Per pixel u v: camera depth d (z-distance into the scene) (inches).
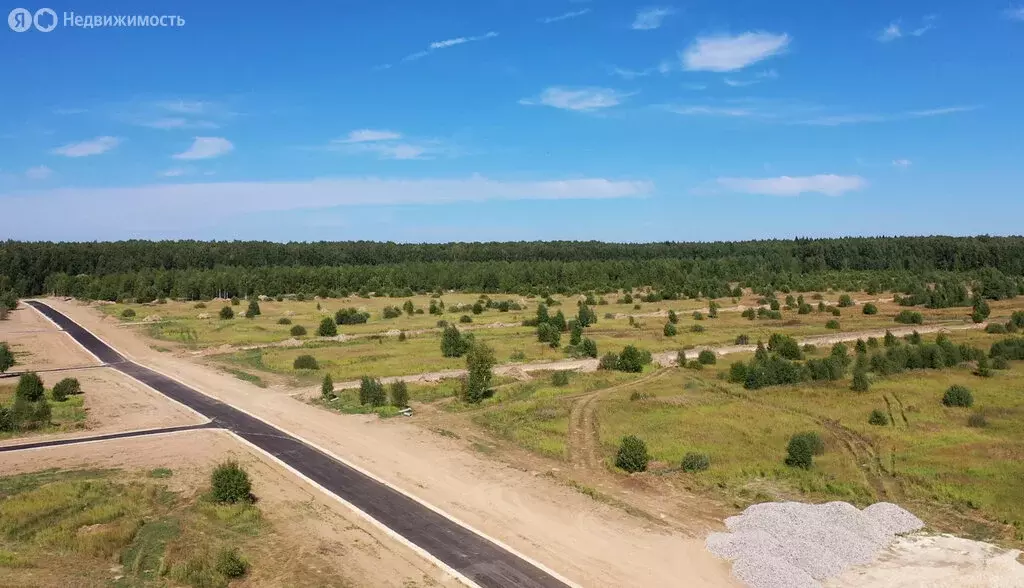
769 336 3993.6
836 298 6043.3
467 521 1423.5
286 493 1567.4
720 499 1549.0
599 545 1316.4
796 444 1732.3
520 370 2970.0
